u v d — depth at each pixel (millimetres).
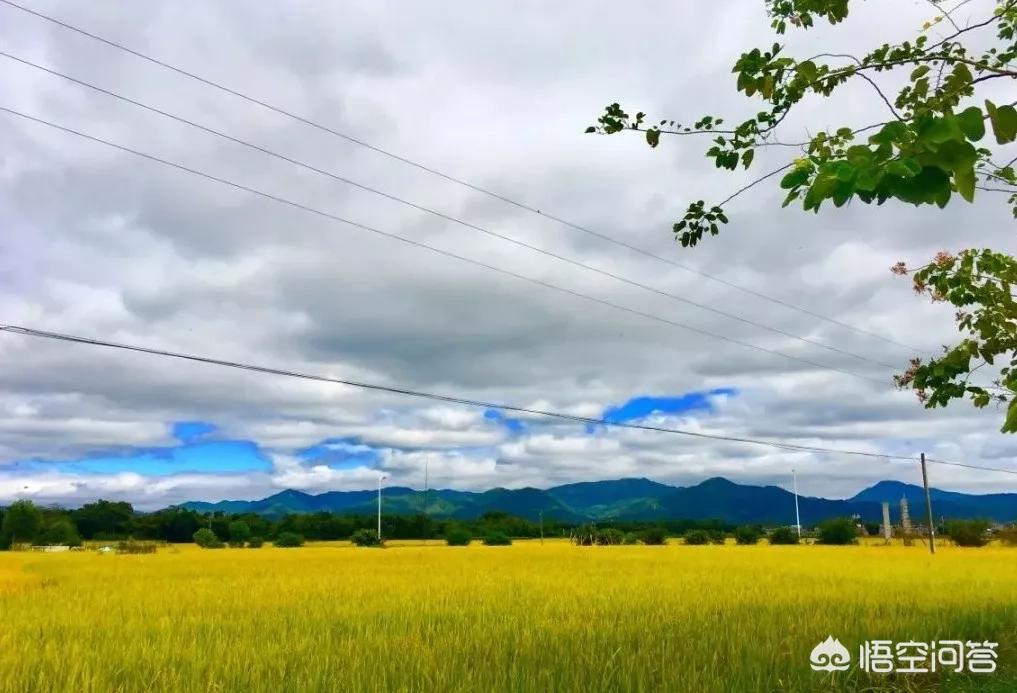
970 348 6156
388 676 9469
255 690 8758
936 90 3580
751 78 4266
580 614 15531
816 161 2730
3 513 98250
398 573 32312
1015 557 44500
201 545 91938
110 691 8898
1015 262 6113
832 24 4430
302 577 30031
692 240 5320
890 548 64625
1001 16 3729
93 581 28859
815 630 12570
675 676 8922
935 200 2383
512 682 8633
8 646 11867
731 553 53812
